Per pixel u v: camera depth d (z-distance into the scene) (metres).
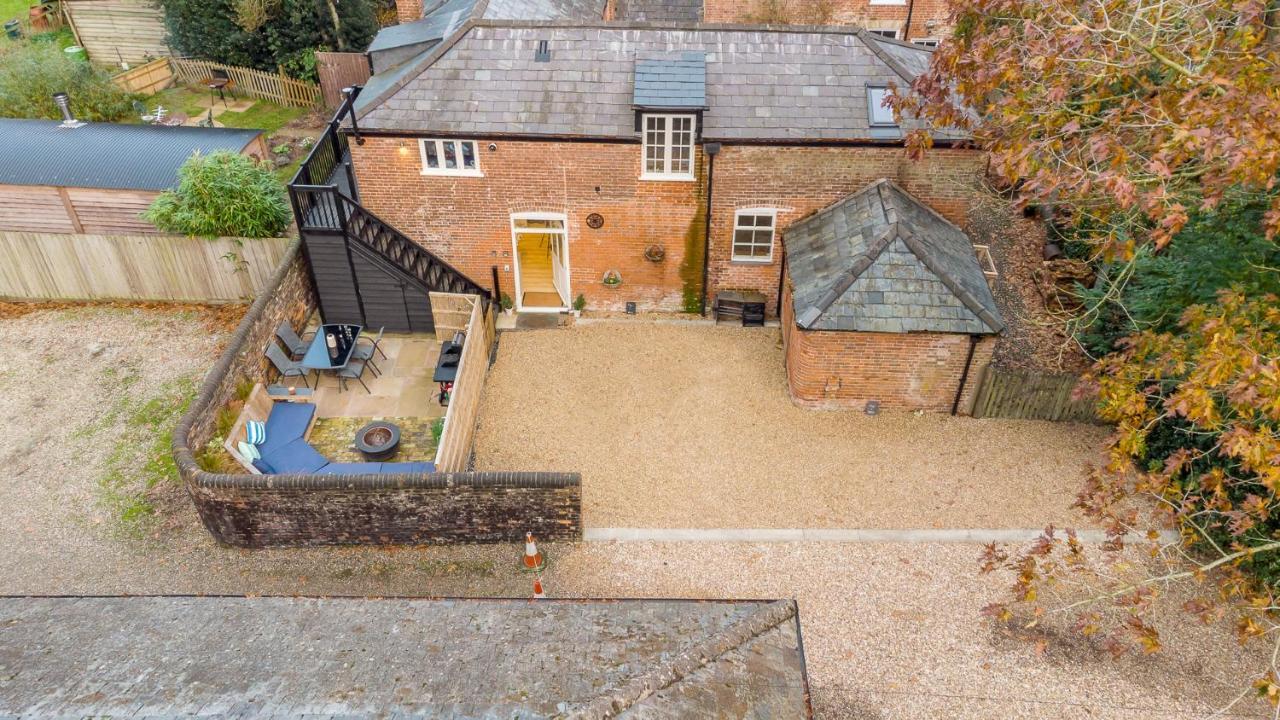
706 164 15.92
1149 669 10.55
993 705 10.09
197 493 11.59
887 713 9.97
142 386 15.78
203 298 18.16
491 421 14.99
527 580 11.75
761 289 17.69
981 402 14.80
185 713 6.54
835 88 15.82
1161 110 9.80
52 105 23.66
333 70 25.91
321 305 17.09
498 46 16.08
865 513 12.96
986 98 13.86
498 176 16.23
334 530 12.07
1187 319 10.91
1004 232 20.78
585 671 7.19
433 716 6.55
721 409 15.29
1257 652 10.74
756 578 11.81
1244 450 8.25
